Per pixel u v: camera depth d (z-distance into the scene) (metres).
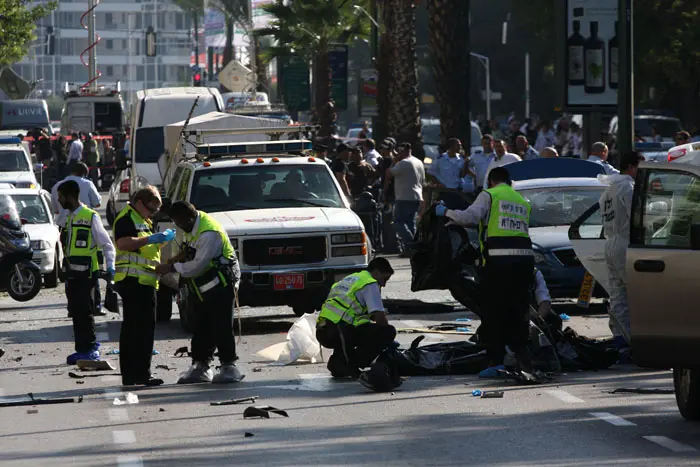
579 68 65.44
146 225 34.47
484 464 23.16
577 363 35.22
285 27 132.88
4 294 62.31
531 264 33.72
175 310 52.88
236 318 49.09
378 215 73.19
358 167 72.00
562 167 52.69
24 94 155.75
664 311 25.84
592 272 39.91
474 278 40.78
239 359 38.75
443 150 82.19
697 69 146.00
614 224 36.81
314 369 36.41
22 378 36.06
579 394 30.84
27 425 28.50
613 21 65.62
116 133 150.75
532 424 26.95
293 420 28.19
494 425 26.95
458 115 81.94
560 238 46.66
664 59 144.75
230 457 24.28
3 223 57.41
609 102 65.94
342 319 34.16
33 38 138.12
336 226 45.41
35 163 100.75
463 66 82.06
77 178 66.44
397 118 90.25
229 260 34.31
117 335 45.22
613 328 37.16
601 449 24.20
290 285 44.72
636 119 118.50
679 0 146.00
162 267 34.00
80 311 38.41
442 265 39.38
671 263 25.73
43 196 67.81
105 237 38.47
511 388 32.12
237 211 46.88
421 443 25.23
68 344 43.31
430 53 82.75
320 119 130.88
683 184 26.34
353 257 45.53
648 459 23.19
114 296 38.22
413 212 69.62
